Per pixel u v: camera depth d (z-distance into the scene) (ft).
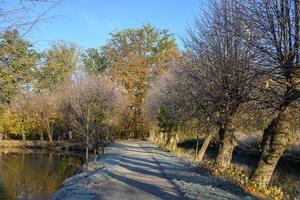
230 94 64.44
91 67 264.93
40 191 77.46
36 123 161.48
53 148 166.50
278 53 47.42
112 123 171.83
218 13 67.05
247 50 56.70
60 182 87.92
